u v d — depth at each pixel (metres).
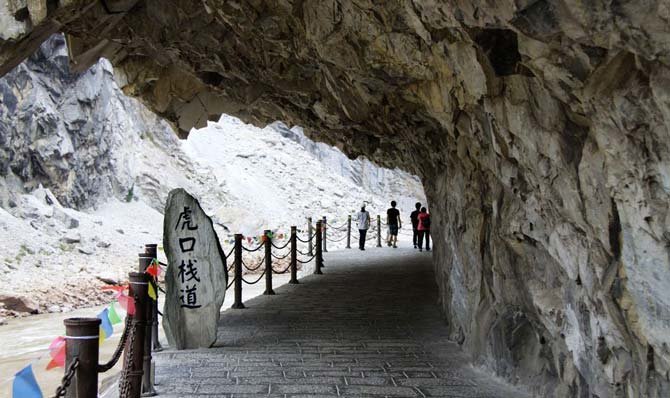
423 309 10.45
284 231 31.33
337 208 38.84
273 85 8.91
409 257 19.28
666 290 3.10
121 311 14.13
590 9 2.82
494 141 4.86
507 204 5.39
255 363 6.78
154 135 33.28
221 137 41.25
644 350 3.46
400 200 49.41
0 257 17.48
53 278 17.02
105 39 8.69
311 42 6.70
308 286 13.28
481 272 6.56
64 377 2.96
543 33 3.18
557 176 4.05
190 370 6.46
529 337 5.59
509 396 5.39
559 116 3.84
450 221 7.84
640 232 3.21
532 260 5.16
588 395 4.36
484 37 3.93
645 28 2.69
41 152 23.94
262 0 6.55
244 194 35.31
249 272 21.48
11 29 5.96
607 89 3.17
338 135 11.13
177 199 7.65
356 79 6.75
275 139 44.66
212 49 8.26
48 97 24.89
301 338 8.13
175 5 7.46
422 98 6.38
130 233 25.27
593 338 4.02
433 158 8.62
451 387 5.78
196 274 7.62
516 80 4.13
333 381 6.05
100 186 27.55
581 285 4.20
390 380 6.07
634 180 3.17
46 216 21.78
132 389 4.78
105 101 27.73
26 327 12.77
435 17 4.12
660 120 2.93
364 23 5.51
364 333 8.46
